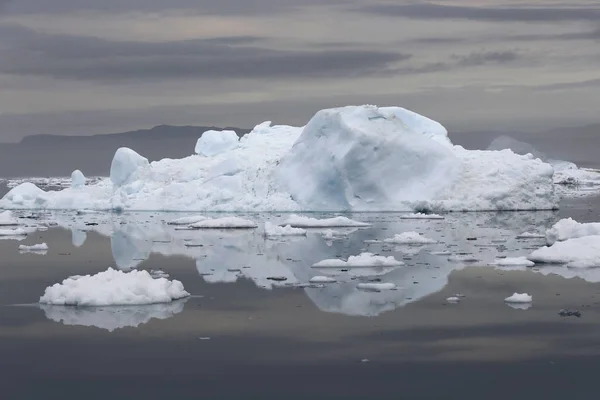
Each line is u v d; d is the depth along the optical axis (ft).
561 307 110.73
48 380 83.30
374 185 237.25
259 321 104.94
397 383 81.56
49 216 246.06
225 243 176.86
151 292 115.85
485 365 86.74
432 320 104.78
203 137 279.69
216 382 82.38
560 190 382.63
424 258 152.15
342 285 126.93
